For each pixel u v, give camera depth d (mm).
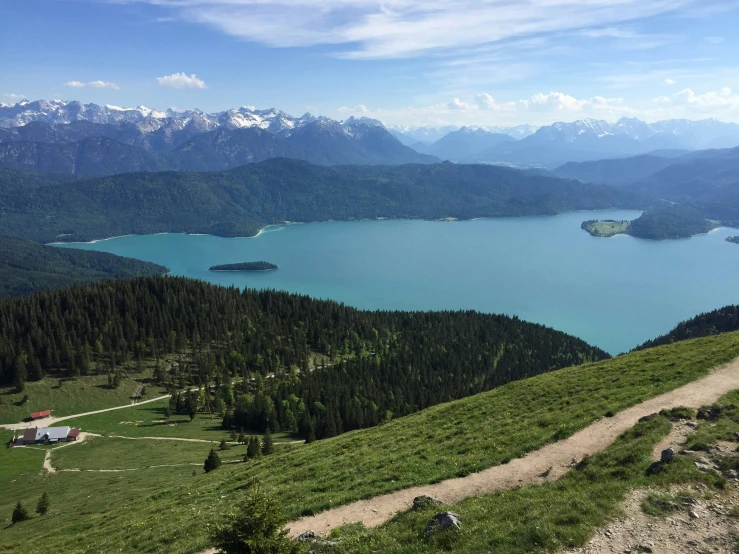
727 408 39031
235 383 188875
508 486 33000
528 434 42750
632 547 21781
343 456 49375
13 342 189125
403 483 36125
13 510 73875
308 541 27250
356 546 26188
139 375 192875
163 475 87625
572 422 43625
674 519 23641
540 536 22797
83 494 81438
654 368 57656
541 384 62906
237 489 46656
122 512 50281
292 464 51531
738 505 24547
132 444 129500
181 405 162250
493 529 24578
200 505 43406
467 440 45625
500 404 57938
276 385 183125
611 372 60656
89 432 144375
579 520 23953
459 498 32344
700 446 31297
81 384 180125
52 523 59781
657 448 32906
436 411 63500
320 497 36469
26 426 150750
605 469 31109
